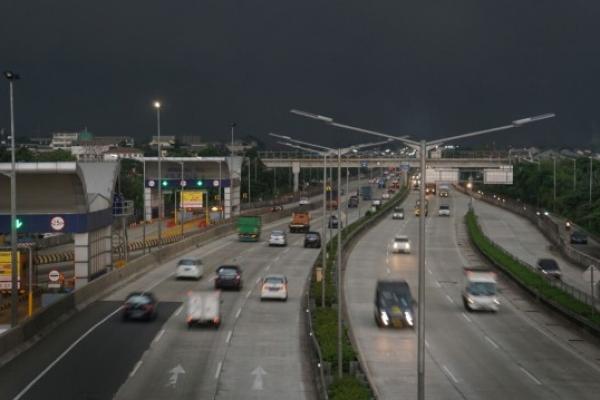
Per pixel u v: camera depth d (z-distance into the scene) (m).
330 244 82.44
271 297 55.88
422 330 25.42
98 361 37.12
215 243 97.44
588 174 167.62
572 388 33.62
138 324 46.56
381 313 47.66
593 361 39.59
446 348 42.09
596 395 32.34
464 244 99.38
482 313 53.84
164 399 30.66
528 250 97.00
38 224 60.25
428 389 33.00
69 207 60.72
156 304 50.69
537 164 185.88
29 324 41.25
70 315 48.69
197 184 132.38
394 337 44.78
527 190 171.25
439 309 55.25
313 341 38.50
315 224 124.38
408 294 48.72
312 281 61.31
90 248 62.50
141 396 31.03
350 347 35.91
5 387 32.16
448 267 78.31
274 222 131.25
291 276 68.75
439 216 141.38
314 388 32.56
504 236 112.31
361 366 34.03
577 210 130.50
